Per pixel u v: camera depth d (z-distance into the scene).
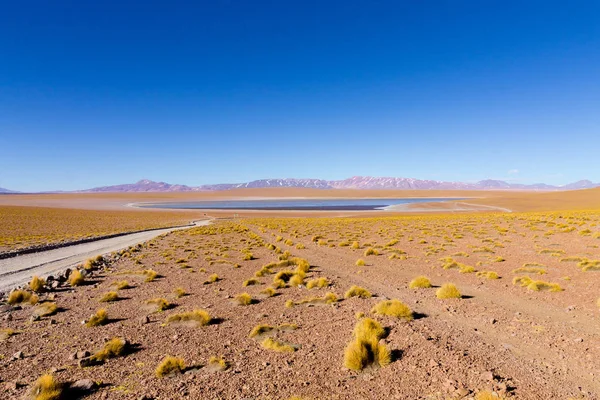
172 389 6.61
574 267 18.08
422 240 31.86
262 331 9.71
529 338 8.68
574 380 6.47
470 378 6.56
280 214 121.62
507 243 29.22
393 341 8.56
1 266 25.31
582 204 110.31
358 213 118.81
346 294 13.62
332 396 6.16
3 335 10.07
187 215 120.06
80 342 9.45
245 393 6.38
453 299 12.80
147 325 10.84
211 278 18.02
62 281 19.11
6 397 6.47
